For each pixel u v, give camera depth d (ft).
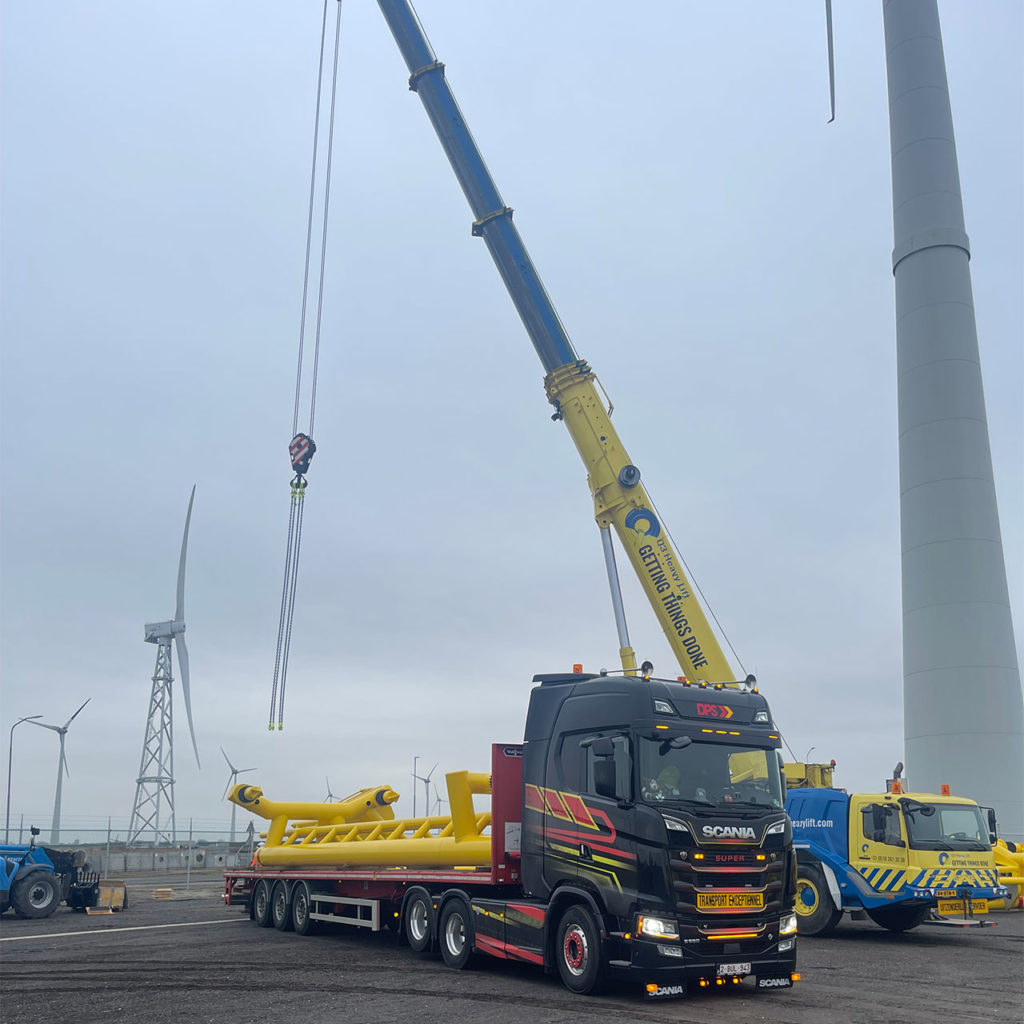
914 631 107.14
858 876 53.72
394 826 53.01
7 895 69.31
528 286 75.61
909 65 119.24
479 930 40.45
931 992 35.88
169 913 73.77
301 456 89.25
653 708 34.71
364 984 37.27
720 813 33.91
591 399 72.54
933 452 108.37
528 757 39.32
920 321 112.06
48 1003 34.40
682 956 31.73
